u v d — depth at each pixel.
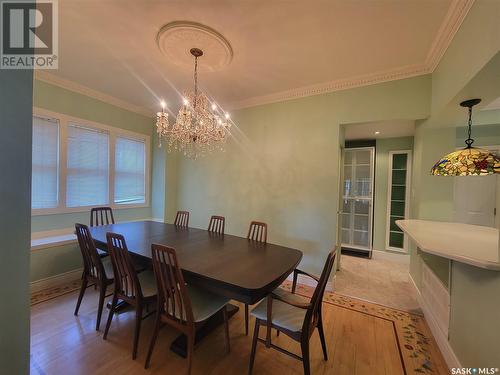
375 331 2.04
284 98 3.17
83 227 1.99
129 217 3.97
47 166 2.92
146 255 1.79
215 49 2.09
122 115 3.79
